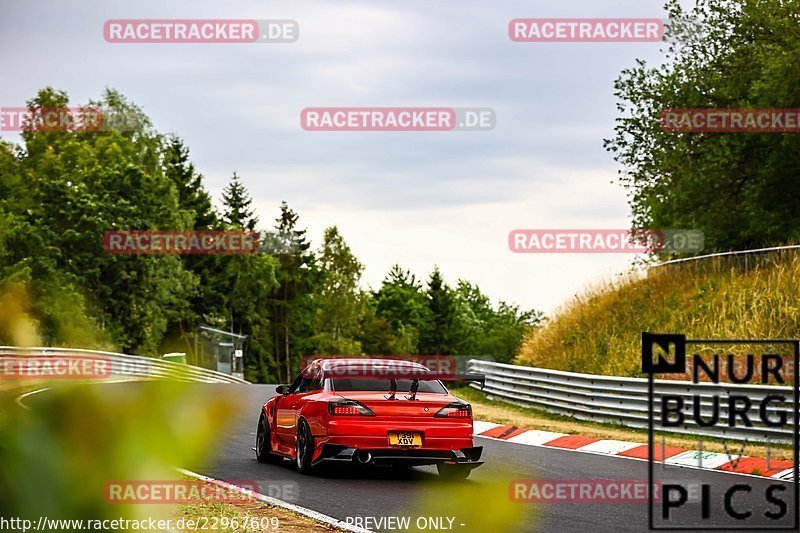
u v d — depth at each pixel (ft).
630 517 85.92
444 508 74.69
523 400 221.25
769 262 230.68
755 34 279.28
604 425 182.50
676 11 281.74
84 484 15.08
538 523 81.71
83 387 15.99
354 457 107.65
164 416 15.72
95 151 600.39
